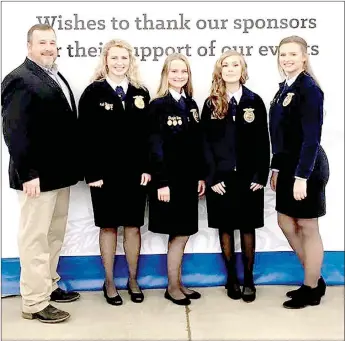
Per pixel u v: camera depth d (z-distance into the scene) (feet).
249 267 11.69
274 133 11.02
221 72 11.03
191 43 11.65
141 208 11.31
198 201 11.83
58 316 10.83
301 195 10.53
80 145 10.93
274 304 11.57
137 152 11.03
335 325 10.66
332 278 12.43
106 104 10.75
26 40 11.48
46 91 10.14
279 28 11.66
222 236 11.78
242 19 11.64
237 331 10.46
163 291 12.24
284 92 10.84
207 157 11.23
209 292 12.15
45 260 10.69
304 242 11.28
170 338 10.24
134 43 11.60
